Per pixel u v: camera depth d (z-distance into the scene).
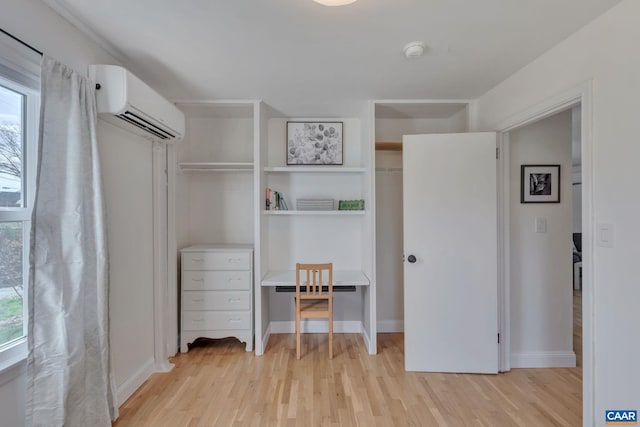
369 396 2.07
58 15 1.48
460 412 1.90
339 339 3.02
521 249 2.46
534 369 2.45
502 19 1.52
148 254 2.30
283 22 1.54
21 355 1.37
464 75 2.17
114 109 1.66
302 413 1.88
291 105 2.79
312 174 3.16
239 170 2.95
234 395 2.07
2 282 1.34
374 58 1.91
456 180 2.39
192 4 1.40
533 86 1.95
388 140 3.10
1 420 1.27
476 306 2.38
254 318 2.77
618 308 1.42
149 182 2.32
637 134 1.34
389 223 3.17
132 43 1.74
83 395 1.51
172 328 2.63
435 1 1.38
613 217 1.43
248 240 3.12
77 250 1.48
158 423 1.79
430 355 2.41
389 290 3.18
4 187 1.36
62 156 1.45
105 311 1.64
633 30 1.35
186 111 2.88
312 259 3.18
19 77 1.33
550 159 2.45
